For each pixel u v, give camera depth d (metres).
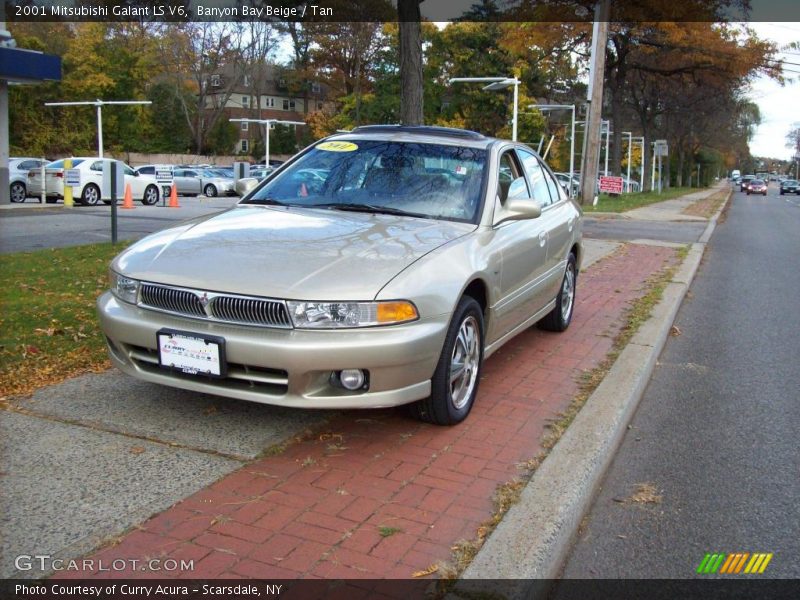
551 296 6.21
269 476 3.49
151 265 3.99
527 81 52.53
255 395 3.66
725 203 43.16
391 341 3.61
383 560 2.83
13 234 12.74
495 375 5.32
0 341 5.36
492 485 3.50
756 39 33.56
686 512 3.66
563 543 3.16
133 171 25.20
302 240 4.11
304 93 76.12
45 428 3.91
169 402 4.34
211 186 33.88
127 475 3.42
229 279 3.73
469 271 4.13
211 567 2.74
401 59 11.24
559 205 6.58
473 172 5.00
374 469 3.63
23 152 48.62
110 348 4.16
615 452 4.37
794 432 4.80
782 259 14.35
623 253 13.22
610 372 5.35
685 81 39.22
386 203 4.81
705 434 4.73
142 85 58.44
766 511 3.69
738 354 6.77
